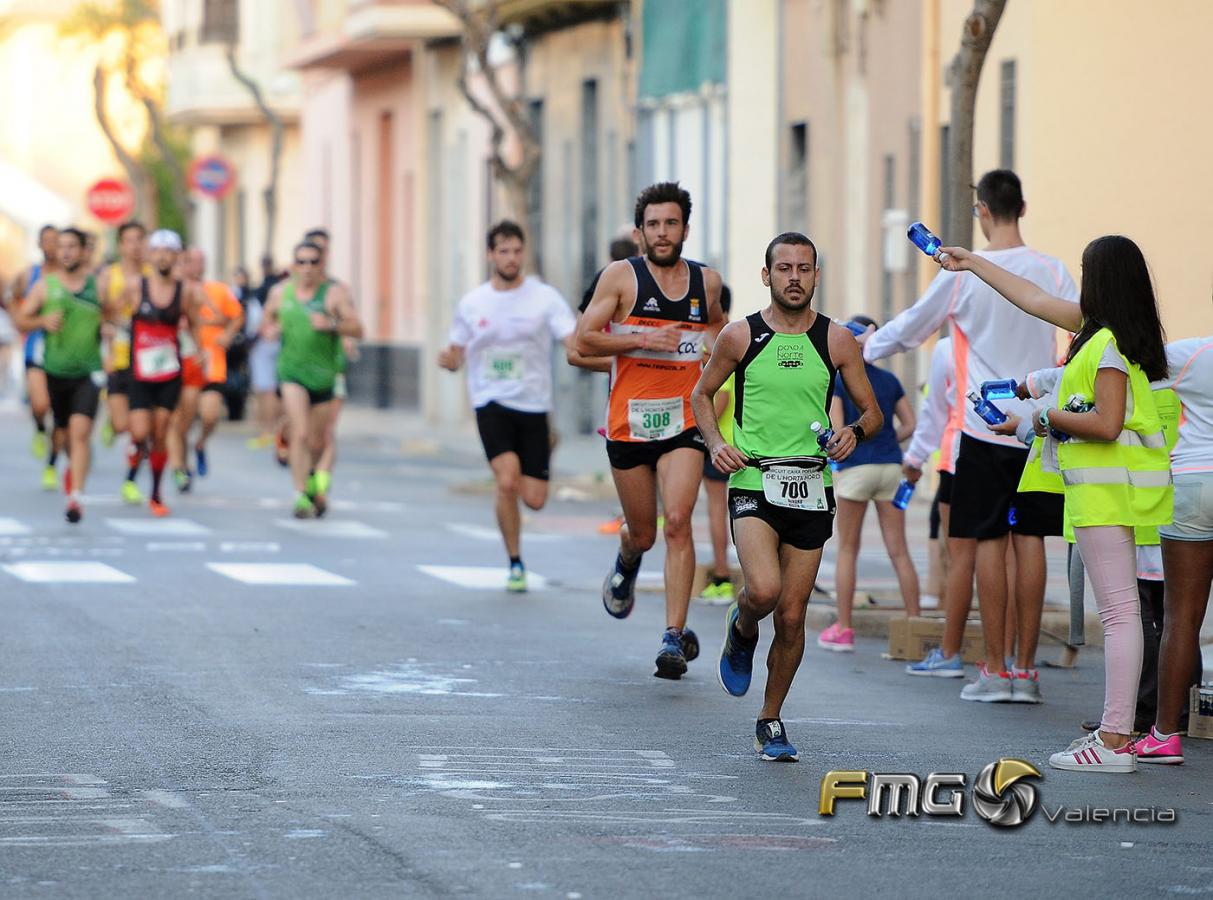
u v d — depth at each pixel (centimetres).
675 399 3541
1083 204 5828
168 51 16638
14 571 4800
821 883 2184
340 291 6175
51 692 3269
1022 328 3400
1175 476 2870
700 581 4603
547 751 2866
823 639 3966
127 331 6531
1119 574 2822
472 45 7769
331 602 4397
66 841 2319
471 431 10912
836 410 3878
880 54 7300
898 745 2967
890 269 6081
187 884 2139
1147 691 3094
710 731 3045
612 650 3834
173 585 4616
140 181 14325
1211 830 2480
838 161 7688
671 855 2289
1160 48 5694
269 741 2900
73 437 5906
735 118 8425
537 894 2112
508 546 4656
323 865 2217
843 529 3953
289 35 15550
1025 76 5969
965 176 4256
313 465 6362
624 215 9669
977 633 3797
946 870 2253
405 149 12781
